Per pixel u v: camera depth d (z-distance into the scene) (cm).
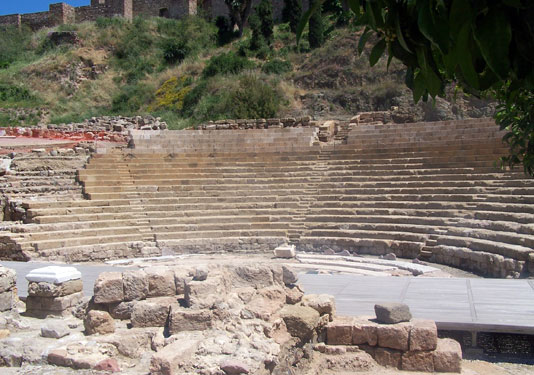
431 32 272
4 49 5212
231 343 668
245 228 2134
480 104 3388
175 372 609
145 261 1862
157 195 2278
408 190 2055
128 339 714
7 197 2059
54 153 2417
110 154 2461
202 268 784
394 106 3619
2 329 793
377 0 304
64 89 4650
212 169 2458
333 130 3091
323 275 1355
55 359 688
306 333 748
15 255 1769
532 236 1483
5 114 4019
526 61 291
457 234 1730
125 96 4531
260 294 781
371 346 771
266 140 2777
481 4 270
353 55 4438
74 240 1873
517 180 1827
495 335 845
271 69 4556
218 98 4138
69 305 894
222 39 5278
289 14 5300
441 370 731
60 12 5906
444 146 2262
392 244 1859
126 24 5466
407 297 1059
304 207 2200
